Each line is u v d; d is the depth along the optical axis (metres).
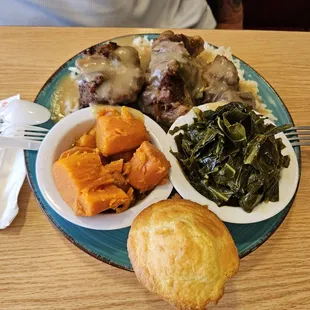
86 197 0.26
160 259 0.24
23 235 0.29
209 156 0.30
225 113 0.31
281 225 0.32
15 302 0.26
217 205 0.29
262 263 0.30
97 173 0.28
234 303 0.28
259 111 0.37
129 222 0.28
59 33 0.42
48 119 0.34
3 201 0.30
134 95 0.34
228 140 0.30
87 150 0.30
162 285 0.24
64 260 0.28
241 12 0.56
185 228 0.25
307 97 0.40
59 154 0.31
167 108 0.34
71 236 0.28
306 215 0.32
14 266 0.28
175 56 0.35
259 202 0.29
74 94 0.36
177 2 0.51
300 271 0.29
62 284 0.27
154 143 0.32
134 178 0.29
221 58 0.37
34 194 0.30
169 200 0.28
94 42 0.41
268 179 0.29
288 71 0.42
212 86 0.36
